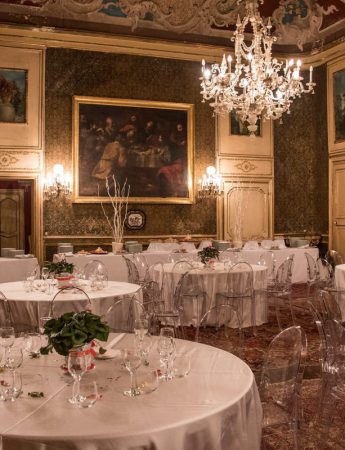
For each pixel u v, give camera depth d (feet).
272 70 25.98
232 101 26.96
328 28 37.91
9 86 34.76
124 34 36.45
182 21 37.27
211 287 22.53
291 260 24.45
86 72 36.14
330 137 38.78
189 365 8.72
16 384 7.86
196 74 38.58
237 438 7.44
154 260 31.30
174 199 37.70
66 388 8.05
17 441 6.33
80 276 20.35
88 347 8.27
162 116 37.60
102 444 6.34
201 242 36.73
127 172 36.76
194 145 38.37
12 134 34.83
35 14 34.63
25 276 28.04
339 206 38.22
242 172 39.58
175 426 6.65
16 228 36.14
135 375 7.98
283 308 27.40
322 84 39.58
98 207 36.37
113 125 36.50
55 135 35.60
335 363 12.47
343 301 20.93
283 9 38.60
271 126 40.19
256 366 17.21
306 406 13.85
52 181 35.19
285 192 40.75
